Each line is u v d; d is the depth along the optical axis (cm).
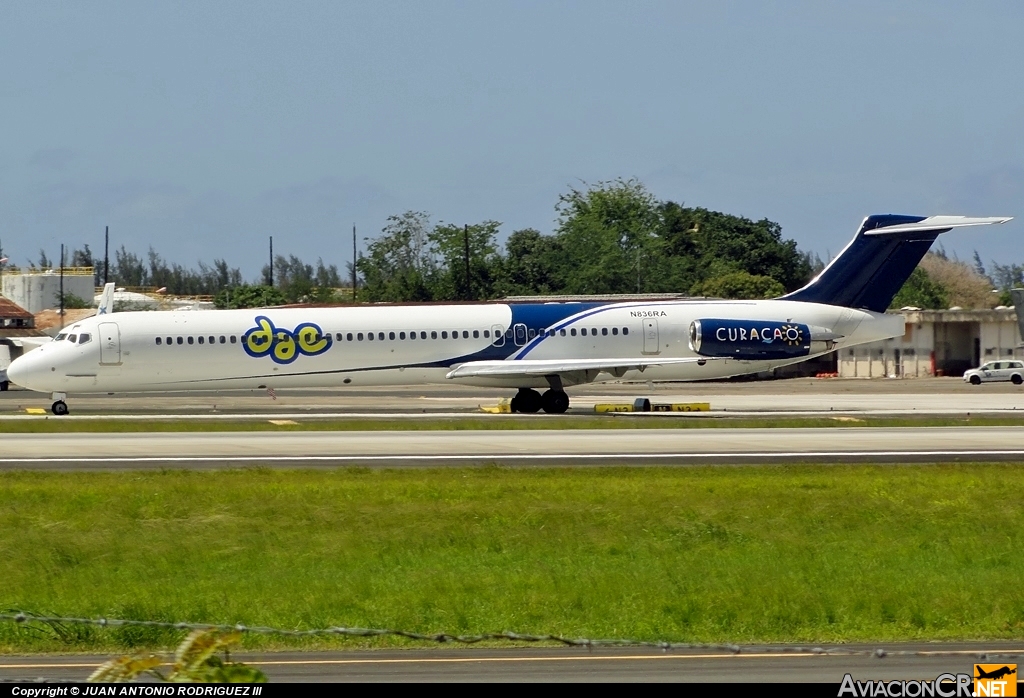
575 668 5619
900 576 7756
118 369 19725
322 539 8981
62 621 5647
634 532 9312
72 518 9800
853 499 10712
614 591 7269
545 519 9719
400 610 6881
